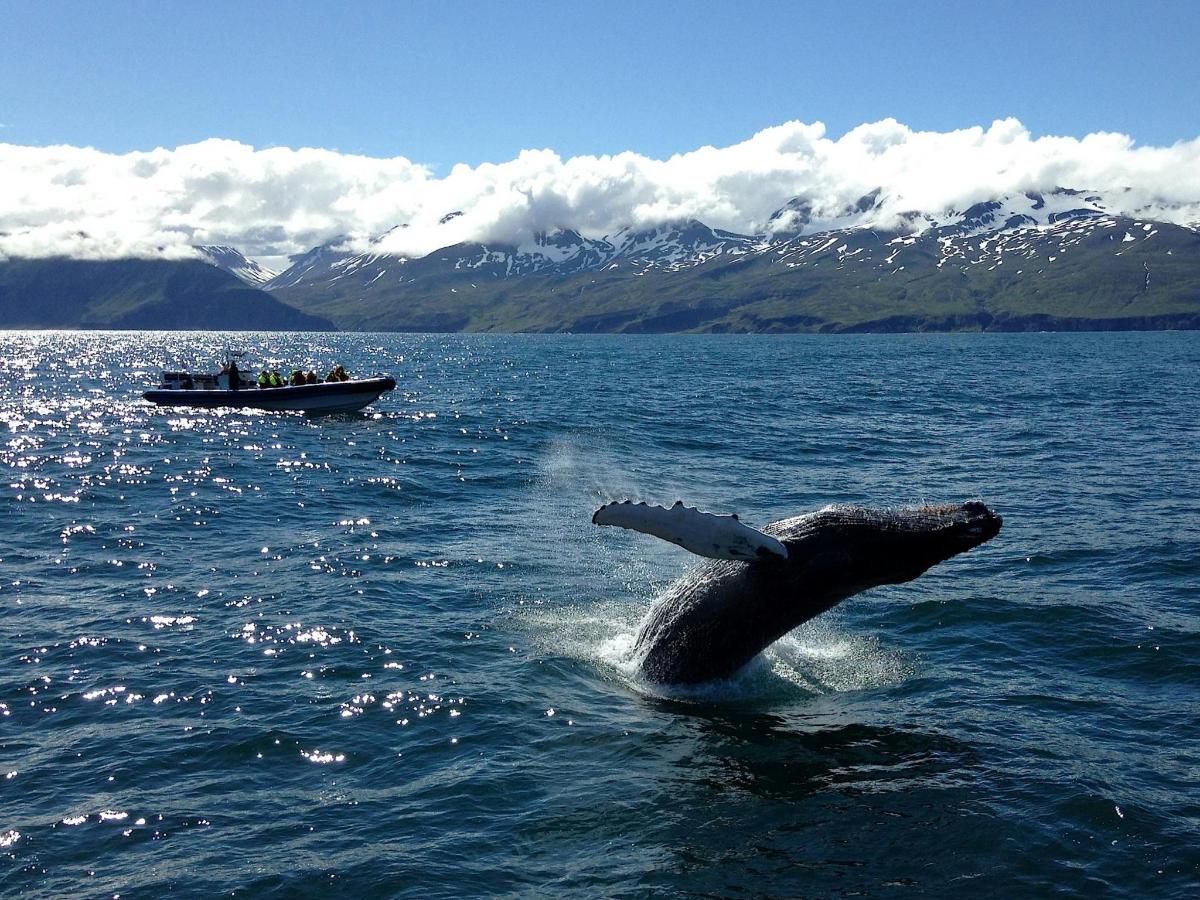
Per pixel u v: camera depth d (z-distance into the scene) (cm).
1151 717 1328
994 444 4075
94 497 2847
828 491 2983
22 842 1031
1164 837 1034
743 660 1462
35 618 1711
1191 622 1677
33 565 2067
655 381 8819
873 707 1382
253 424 4934
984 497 2833
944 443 4112
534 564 2102
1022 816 1081
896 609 1781
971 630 1673
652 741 1272
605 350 19238
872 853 1020
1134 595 1839
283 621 1697
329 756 1223
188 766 1196
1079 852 1015
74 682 1436
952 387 7681
